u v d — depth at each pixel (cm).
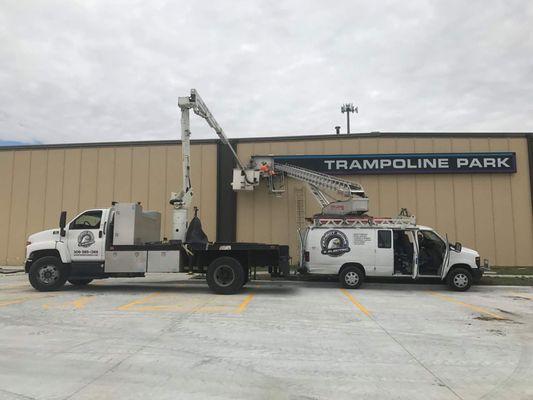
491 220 2070
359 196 1797
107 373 568
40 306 1064
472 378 558
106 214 1362
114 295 1267
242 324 866
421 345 718
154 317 930
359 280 1427
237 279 1301
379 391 511
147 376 558
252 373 573
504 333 807
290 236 2120
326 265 1441
